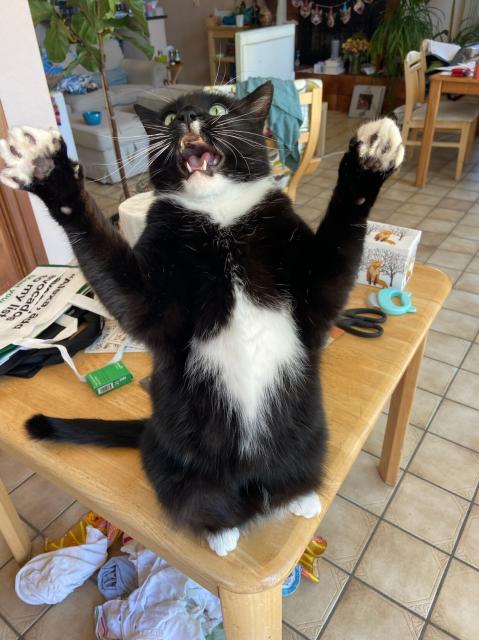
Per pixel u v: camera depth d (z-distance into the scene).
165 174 0.84
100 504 0.84
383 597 1.37
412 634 1.29
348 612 1.34
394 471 1.62
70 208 0.63
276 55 2.42
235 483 0.77
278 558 0.74
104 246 0.66
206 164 0.82
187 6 7.21
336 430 0.95
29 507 1.64
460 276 2.79
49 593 1.35
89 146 4.16
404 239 1.30
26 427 0.95
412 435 1.85
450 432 1.85
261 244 0.74
